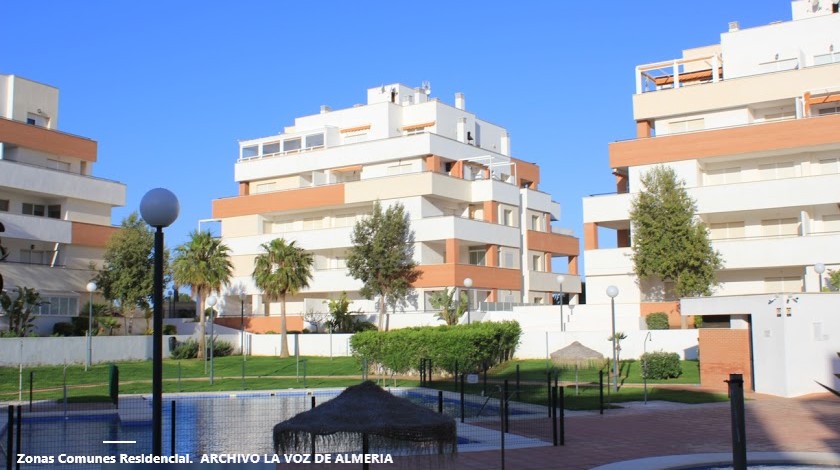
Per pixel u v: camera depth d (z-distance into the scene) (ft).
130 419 90.94
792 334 109.60
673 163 173.17
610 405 98.27
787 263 159.02
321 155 228.63
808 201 159.33
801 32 172.86
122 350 172.86
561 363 115.85
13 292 170.71
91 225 199.52
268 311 228.22
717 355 120.16
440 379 141.49
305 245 218.79
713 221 175.83
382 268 195.52
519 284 219.41
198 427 83.30
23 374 143.33
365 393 42.60
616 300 176.55
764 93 168.35
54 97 205.26
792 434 72.95
